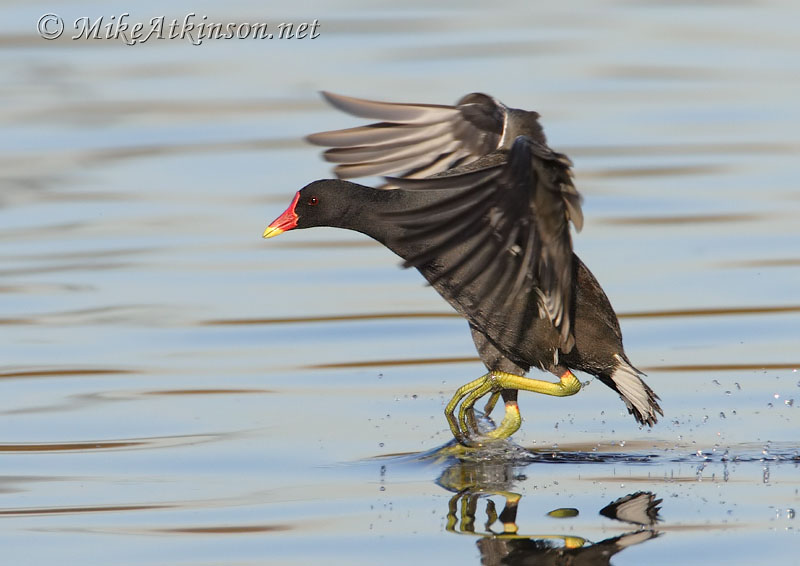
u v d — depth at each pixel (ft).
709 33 83.51
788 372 37.70
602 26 86.58
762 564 23.61
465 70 74.54
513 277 27.48
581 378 39.65
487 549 24.70
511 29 86.17
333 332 42.14
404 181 25.20
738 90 71.36
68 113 69.72
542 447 32.53
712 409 34.96
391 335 41.93
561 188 26.96
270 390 36.73
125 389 36.65
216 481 29.50
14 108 70.69
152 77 77.46
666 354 39.47
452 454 31.55
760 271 46.42
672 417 34.40
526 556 24.26
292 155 61.72
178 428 33.55
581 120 66.18
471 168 32.04
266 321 42.96
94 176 59.52
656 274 46.55
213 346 40.55
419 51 79.77
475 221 25.45
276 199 55.77
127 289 45.93
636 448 32.12
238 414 34.71
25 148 63.67
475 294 30.55
